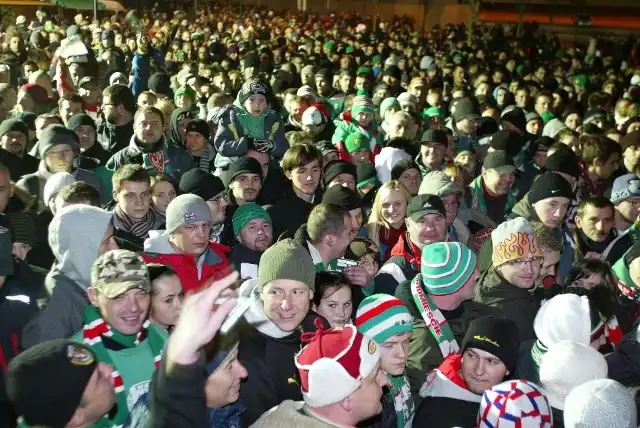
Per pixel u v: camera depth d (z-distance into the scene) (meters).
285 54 18.80
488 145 8.41
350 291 3.83
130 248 4.64
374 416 2.80
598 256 5.57
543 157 7.84
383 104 10.12
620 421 2.54
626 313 4.50
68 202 4.63
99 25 22.95
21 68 13.73
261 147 6.45
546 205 5.46
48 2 27.92
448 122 9.99
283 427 2.66
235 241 5.13
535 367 3.65
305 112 8.73
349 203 5.23
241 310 2.56
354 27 37.28
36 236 4.64
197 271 4.29
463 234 5.83
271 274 3.49
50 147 5.87
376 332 3.41
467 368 3.35
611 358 3.64
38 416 2.23
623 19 36.38
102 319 3.22
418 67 20.31
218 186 5.40
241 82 13.08
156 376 2.15
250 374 3.30
